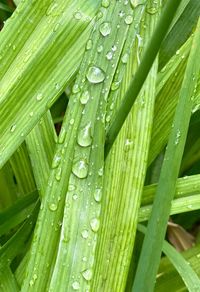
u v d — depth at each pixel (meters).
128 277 0.29
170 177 0.23
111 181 0.25
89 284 0.22
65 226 0.23
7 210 0.29
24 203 0.29
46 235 0.23
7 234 0.31
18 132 0.23
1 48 0.24
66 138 0.23
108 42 0.23
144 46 0.27
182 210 0.26
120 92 0.26
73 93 0.23
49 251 0.23
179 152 0.23
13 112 0.23
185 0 0.29
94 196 0.23
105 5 0.23
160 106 0.28
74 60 0.24
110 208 0.25
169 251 0.27
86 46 0.23
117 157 0.26
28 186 0.32
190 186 0.27
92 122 0.23
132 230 0.25
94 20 0.23
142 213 0.27
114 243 0.25
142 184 0.26
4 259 0.27
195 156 0.37
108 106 0.24
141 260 0.23
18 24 0.24
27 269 0.23
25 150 0.31
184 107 0.24
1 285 0.26
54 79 0.23
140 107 0.27
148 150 0.26
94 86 0.23
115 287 0.24
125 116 0.23
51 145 0.28
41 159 0.28
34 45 0.24
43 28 0.24
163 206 0.23
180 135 0.24
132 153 0.26
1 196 0.33
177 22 0.31
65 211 0.23
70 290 0.22
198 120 0.31
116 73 0.24
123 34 0.23
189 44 0.28
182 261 0.26
